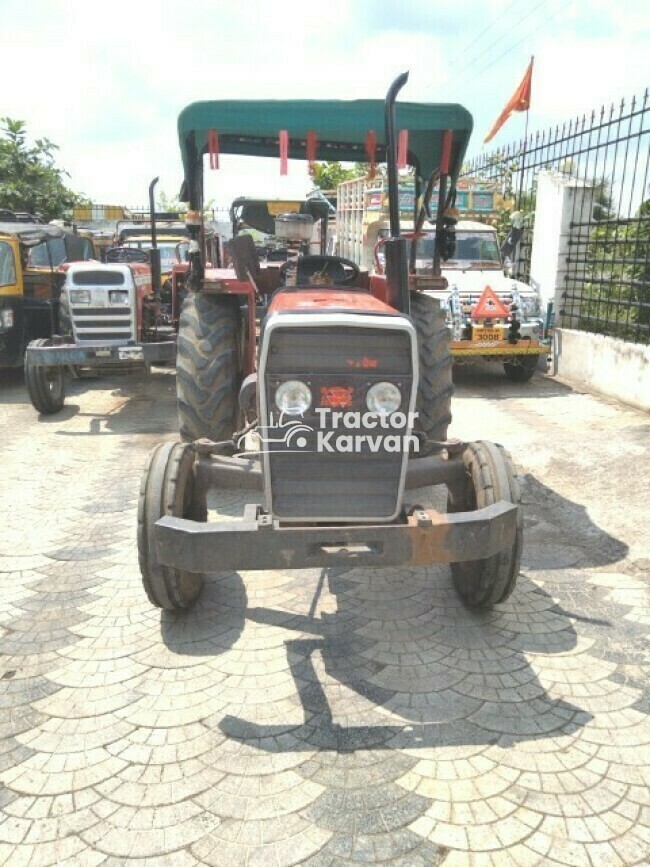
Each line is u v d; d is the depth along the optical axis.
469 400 8.58
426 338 5.32
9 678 3.08
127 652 3.26
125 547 4.38
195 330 5.13
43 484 5.58
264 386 2.86
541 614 3.58
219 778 2.50
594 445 6.11
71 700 2.93
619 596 3.76
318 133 4.67
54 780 2.50
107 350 7.30
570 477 5.45
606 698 2.92
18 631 3.45
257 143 5.37
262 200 7.83
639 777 2.50
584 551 4.27
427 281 5.47
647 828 2.29
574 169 9.66
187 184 4.85
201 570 2.86
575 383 9.50
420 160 5.11
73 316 7.86
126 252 12.21
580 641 3.34
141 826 2.31
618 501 4.93
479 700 2.91
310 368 2.84
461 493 3.61
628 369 8.15
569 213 9.58
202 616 3.58
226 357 5.07
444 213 5.21
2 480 5.68
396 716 2.82
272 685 3.02
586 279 9.36
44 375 7.68
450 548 2.92
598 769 2.54
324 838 2.25
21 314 9.43
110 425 7.52
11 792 2.46
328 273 4.72
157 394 9.20
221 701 2.92
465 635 3.39
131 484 5.55
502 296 9.19
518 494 3.26
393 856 2.19
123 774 2.53
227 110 4.09
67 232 10.50
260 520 2.90
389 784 2.47
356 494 3.00
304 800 2.40
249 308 4.81
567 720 2.79
